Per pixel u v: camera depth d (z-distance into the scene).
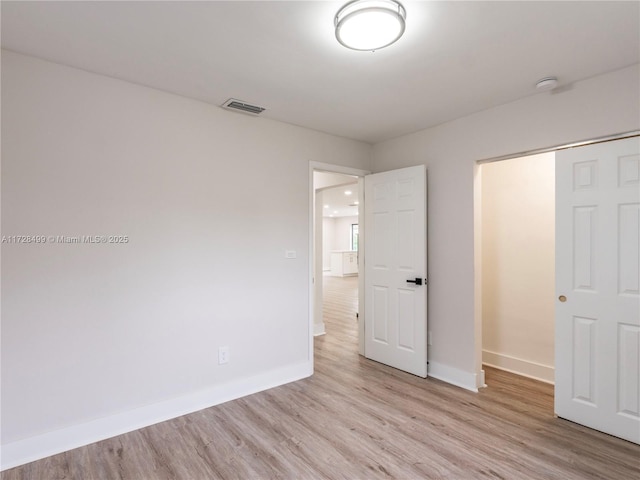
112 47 2.01
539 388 3.08
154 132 2.54
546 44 1.98
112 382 2.34
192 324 2.69
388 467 1.99
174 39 1.93
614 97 2.30
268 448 2.18
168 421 2.52
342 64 2.21
